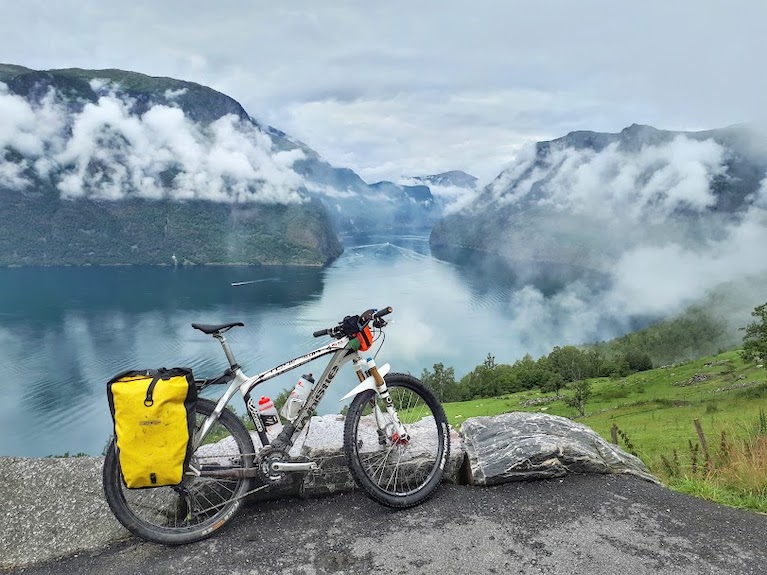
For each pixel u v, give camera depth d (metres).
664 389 86.38
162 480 3.82
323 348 4.61
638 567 3.72
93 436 145.12
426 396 5.02
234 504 4.32
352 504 4.66
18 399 171.50
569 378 128.12
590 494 4.76
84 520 4.38
